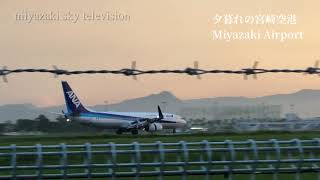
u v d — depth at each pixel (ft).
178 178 98.68
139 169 94.12
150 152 94.68
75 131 359.25
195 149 96.02
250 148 97.71
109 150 94.43
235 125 259.80
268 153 98.78
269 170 99.14
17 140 131.75
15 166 91.66
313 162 99.76
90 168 92.84
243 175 101.40
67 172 93.30
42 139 139.23
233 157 96.58
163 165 94.48
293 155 99.86
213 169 96.43
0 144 116.78
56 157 94.22
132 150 94.32
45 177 93.15
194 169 96.17
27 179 92.94
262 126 211.41
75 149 94.94
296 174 100.53
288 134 135.33
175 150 95.61
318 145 100.83
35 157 93.04
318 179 101.40
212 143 97.19
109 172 94.48
